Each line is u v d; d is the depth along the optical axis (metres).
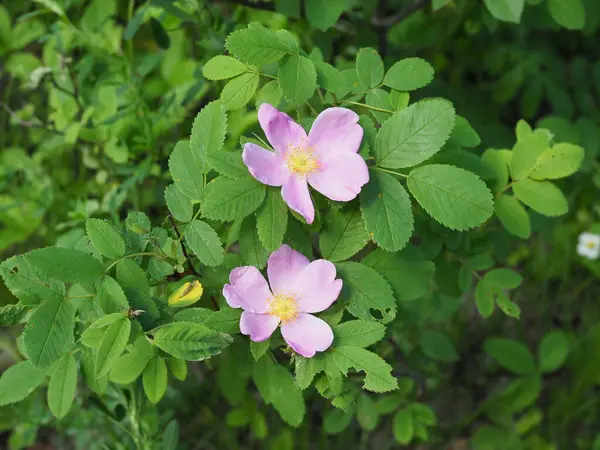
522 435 0.74
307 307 0.37
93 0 0.62
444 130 0.37
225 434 0.72
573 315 0.82
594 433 0.77
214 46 0.57
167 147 0.60
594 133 0.69
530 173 0.45
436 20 0.70
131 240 0.39
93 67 0.62
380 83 0.41
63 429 0.66
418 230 0.48
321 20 0.52
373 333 0.37
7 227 0.69
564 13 0.56
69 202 0.62
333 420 0.57
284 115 0.36
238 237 0.41
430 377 0.75
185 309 0.39
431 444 0.76
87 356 0.41
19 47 0.66
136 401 0.51
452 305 0.62
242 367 0.49
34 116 0.66
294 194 0.36
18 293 0.37
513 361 0.72
